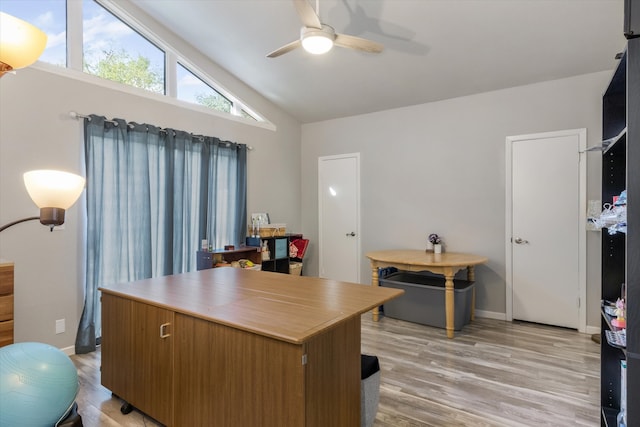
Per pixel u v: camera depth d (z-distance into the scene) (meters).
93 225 3.24
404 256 4.09
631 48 1.26
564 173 3.83
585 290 3.73
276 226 4.96
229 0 3.48
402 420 2.18
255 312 1.73
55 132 3.08
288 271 5.16
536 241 3.98
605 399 1.91
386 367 2.91
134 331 2.11
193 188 4.15
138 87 3.74
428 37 3.50
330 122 5.54
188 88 4.35
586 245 3.72
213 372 1.71
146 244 3.63
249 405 1.58
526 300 4.06
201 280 2.53
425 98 4.57
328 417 1.59
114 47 3.64
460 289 3.76
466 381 2.67
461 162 4.42
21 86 2.90
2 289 2.29
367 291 2.16
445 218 4.54
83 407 2.31
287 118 5.58
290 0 3.33
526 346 3.36
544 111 3.93
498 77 3.95
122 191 3.46
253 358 1.56
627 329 1.25
